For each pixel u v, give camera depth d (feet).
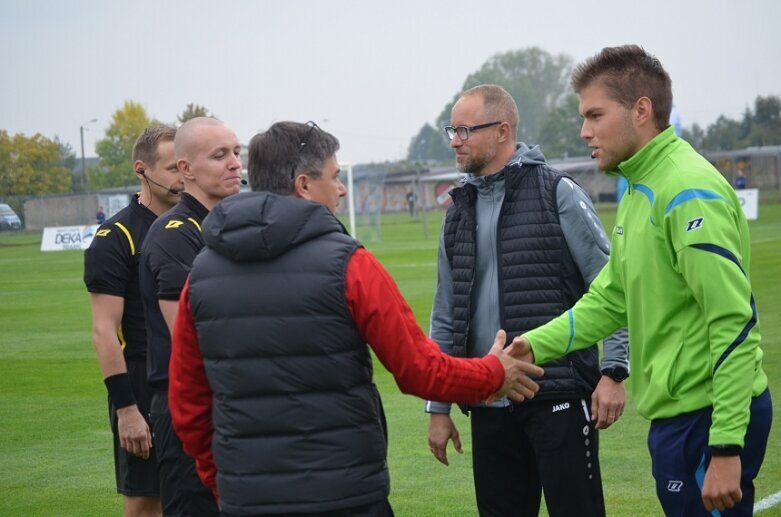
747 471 11.66
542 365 14.57
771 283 56.29
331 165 11.09
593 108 11.87
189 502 14.29
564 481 14.66
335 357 10.36
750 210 130.11
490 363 11.27
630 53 11.83
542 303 14.84
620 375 14.44
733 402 10.75
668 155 11.56
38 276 85.87
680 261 11.05
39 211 178.19
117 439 16.61
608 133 11.80
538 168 15.19
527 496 15.61
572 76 12.24
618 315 12.78
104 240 15.99
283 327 10.32
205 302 10.67
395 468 23.38
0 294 69.62
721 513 11.53
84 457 25.50
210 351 10.71
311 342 10.30
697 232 10.87
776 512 18.88
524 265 14.93
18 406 31.86
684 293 11.35
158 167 16.43
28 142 209.97
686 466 11.51
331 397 10.39
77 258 112.06
